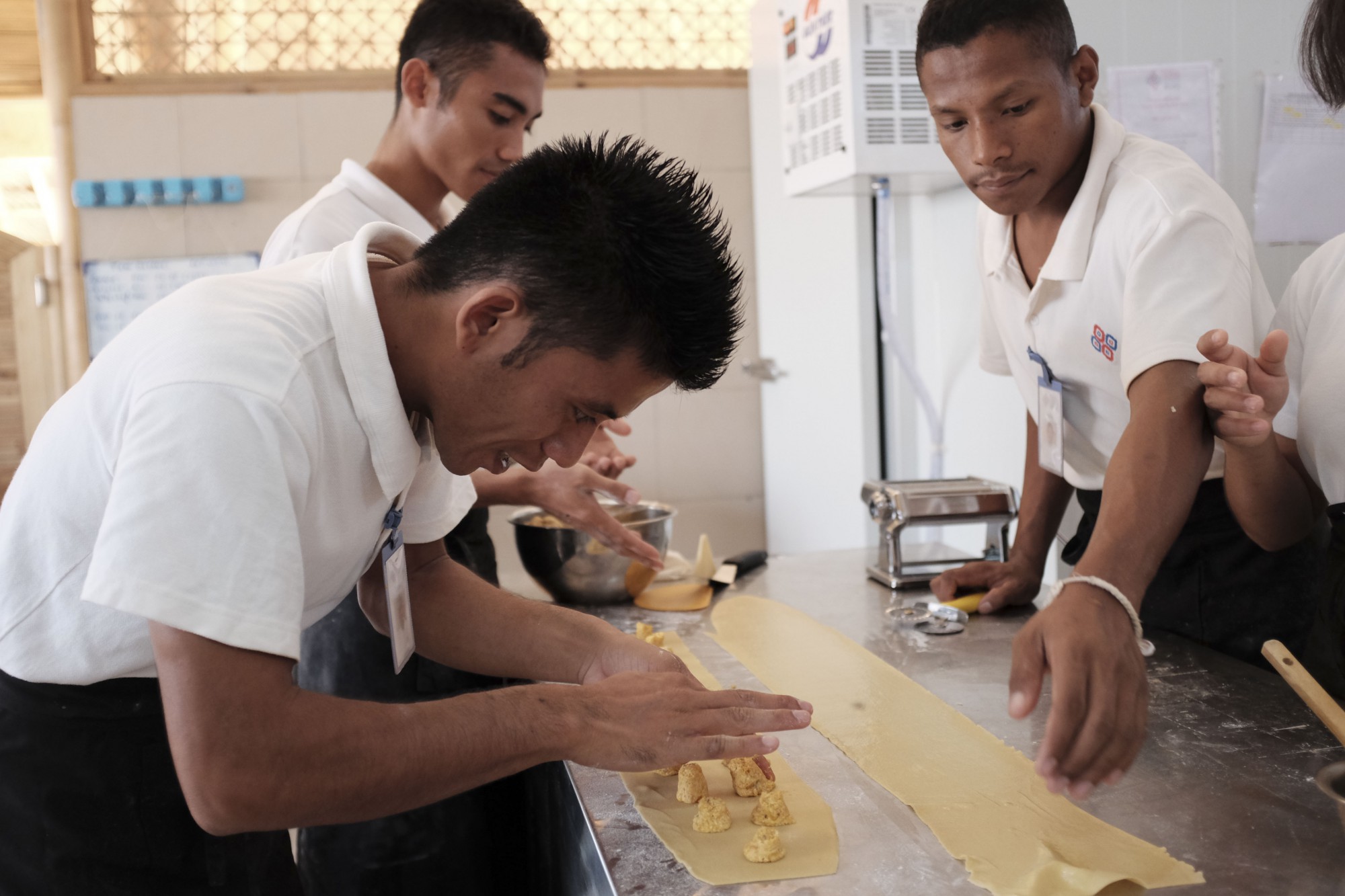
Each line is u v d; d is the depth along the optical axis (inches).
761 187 143.1
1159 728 44.5
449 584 48.5
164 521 29.3
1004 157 51.2
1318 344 49.2
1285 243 83.2
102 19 137.6
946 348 106.1
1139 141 53.1
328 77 139.6
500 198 33.7
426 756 32.7
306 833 68.6
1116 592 34.8
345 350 34.0
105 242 137.4
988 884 33.0
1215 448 56.5
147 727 38.0
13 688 37.2
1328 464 47.9
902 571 72.6
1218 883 32.2
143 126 137.1
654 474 153.5
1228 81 81.6
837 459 123.0
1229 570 57.1
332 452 34.6
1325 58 42.5
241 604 29.7
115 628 35.7
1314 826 35.5
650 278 32.5
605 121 147.1
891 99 87.9
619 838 37.6
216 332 31.7
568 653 46.3
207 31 139.5
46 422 36.4
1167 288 45.4
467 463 37.8
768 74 136.6
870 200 110.5
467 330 33.3
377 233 37.3
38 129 145.3
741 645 59.9
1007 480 95.9
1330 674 46.8
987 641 59.2
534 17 69.3
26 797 37.4
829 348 122.3
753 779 41.2
